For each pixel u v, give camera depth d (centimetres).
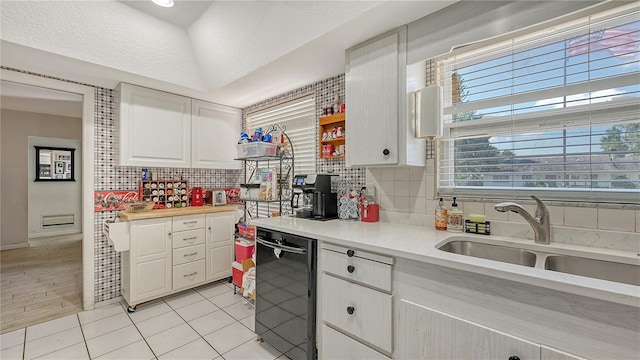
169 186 299
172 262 260
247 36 199
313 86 258
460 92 178
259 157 268
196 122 304
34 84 226
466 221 162
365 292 137
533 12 120
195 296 271
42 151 518
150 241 247
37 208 514
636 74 123
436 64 183
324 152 237
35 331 208
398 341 126
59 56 193
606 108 130
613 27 128
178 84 255
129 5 189
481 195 168
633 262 111
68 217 548
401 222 196
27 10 163
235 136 342
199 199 315
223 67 240
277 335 179
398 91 166
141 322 222
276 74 234
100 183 258
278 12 172
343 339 147
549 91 145
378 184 209
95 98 256
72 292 284
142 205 262
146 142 264
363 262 139
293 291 170
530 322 93
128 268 240
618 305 80
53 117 503
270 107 310
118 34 199
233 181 357
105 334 204
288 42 188
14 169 465
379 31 169
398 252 124
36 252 438
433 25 151
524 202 150
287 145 282
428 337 116
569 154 141
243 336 203
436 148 181
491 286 101
